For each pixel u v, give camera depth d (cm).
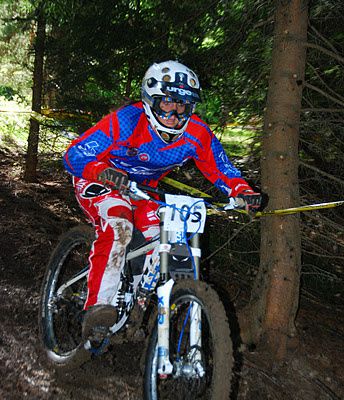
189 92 243
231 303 434
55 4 626
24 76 1122
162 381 256
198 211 237
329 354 364
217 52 462
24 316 352
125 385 285
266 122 351
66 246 316
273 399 297
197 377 218
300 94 346
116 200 261
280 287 342
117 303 265
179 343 228
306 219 482
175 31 520
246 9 437
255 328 352
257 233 475
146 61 575
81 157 242
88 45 586
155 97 245
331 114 414
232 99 474
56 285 318
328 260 514
